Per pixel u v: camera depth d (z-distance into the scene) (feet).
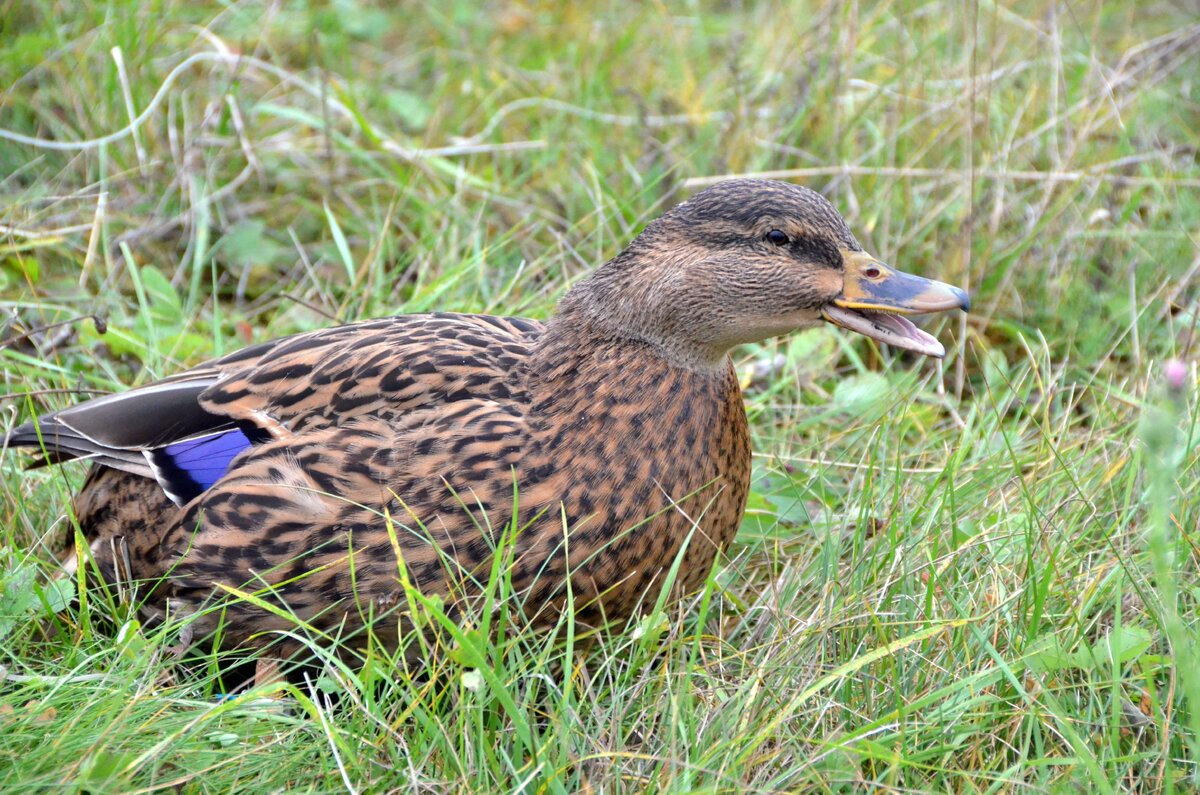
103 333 30.04
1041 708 21.54
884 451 28.55
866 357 35.24
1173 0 47.75
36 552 26.40
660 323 23.89
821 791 20.70
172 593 24.14
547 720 23.79
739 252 24.06
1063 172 37.06
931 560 24.23
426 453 23.18
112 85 39.01
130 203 37.45
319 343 25.48
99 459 24.90
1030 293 36.09
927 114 37.99
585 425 23.48
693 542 24.31
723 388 24.61
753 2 49.70
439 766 21.40
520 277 35.45
